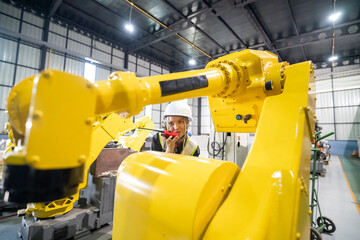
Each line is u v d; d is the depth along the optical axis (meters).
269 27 8.42
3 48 7.52
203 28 8.70
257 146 0.71
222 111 1.22
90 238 2.38
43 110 0.35
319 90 13.75
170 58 12.54
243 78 0.97
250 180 0.62
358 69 11.78
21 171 0.37
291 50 10.57
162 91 0.59
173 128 1.60
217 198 0.59
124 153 3.00
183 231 0.50
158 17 8.14
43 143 0.34
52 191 0.38
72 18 8.73
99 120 2.41
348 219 3.20
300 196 0.57
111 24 8.95
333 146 13.15
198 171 0.59
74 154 0.38
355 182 5.62
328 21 7.86
